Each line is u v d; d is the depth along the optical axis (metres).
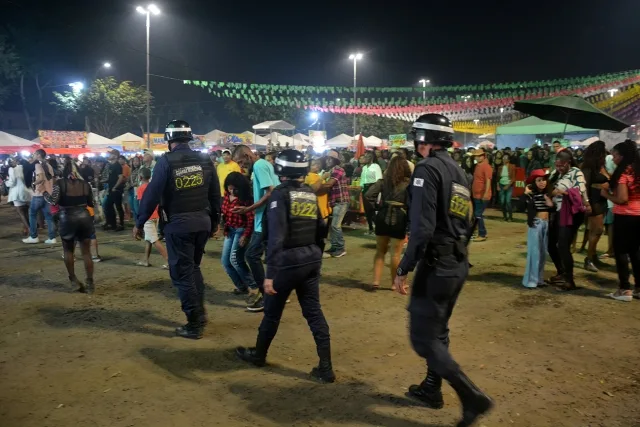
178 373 4.46
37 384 4.23
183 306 5.29
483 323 5.80
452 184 3.49
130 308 6.31
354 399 4.02
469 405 3.33
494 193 16.92
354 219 13.08
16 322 5.77
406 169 6.87
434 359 3.42
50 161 13.19
